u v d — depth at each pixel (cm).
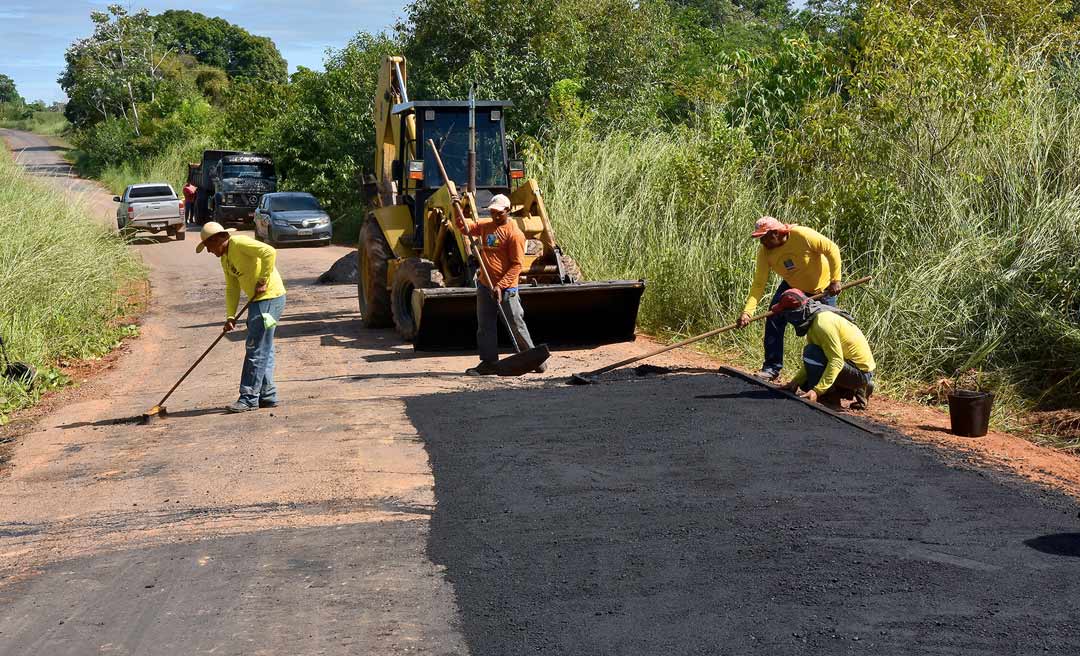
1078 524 496
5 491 639
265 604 439
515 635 394
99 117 6000
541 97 2309
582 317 1118
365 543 506
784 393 755
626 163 1550
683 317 1191
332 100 3297
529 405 758
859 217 1132
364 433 709
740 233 1255
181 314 1570
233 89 5562
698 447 627
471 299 1045
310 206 2783
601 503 538
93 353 1227
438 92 2347
